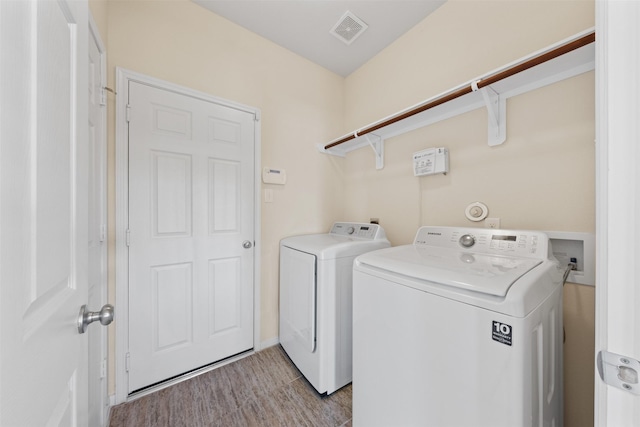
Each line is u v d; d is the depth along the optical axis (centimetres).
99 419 120
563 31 111
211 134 170
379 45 202
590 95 103
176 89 156
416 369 83
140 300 145
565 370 108
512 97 126
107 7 135
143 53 146
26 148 38
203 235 167
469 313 71
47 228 44
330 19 177
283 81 207
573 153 107
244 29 186
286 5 165
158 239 151
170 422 127
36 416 39
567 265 106
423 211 172
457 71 153
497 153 132
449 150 155
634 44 31
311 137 225
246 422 127
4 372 31
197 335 165
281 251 196
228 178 178
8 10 34
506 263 91
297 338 167
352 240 181
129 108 141
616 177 33
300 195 218
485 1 139
